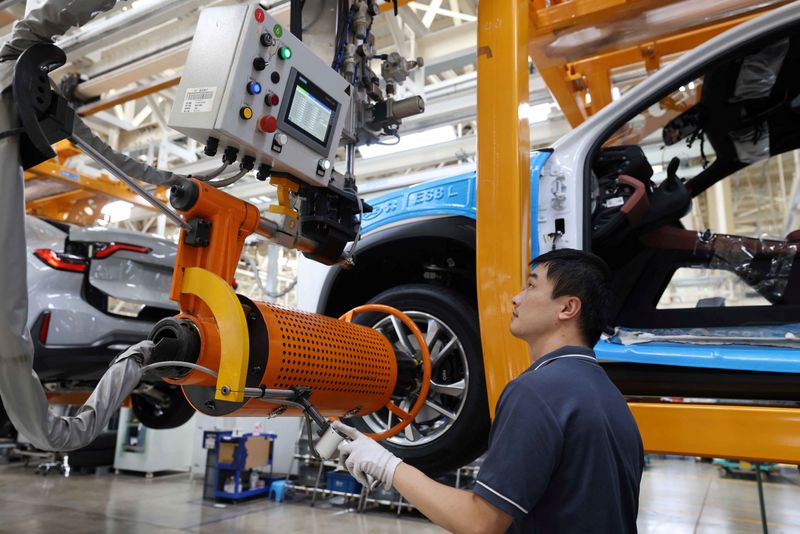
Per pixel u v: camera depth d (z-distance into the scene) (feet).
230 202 4.67
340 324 5.44
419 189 7.20
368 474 3.58
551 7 7.86
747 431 4.51
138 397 11.59
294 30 5.76
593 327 3.75
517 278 5.32
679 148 7.84
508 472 2.96
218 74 4.31
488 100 5.83
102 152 4.03
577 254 3.90
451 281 7.55
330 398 5.00
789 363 4.63
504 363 5.25
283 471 24.79
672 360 5.03
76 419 3.68
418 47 15.89
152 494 21.45
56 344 8.85
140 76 14.49
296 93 4.78
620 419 3.37
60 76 16.22
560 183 6.00
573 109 10.62
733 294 19.19
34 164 3.78
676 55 11.16
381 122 6.13
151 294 10.34
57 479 23.63
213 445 21.26
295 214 5.28
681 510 20.92
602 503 3.00
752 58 6.50
